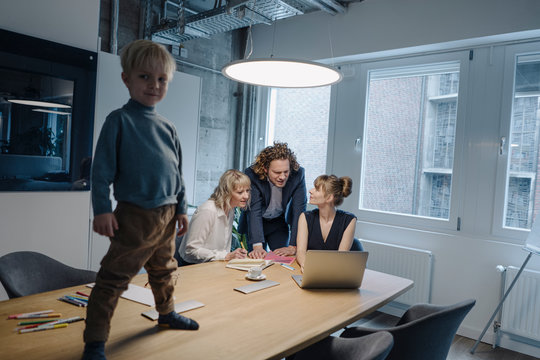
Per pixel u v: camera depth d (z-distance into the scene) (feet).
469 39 10.79
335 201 8.24
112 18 11.90
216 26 12.32
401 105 12.69
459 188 11.32
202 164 15.19
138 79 3.57
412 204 12.41
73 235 9.20
